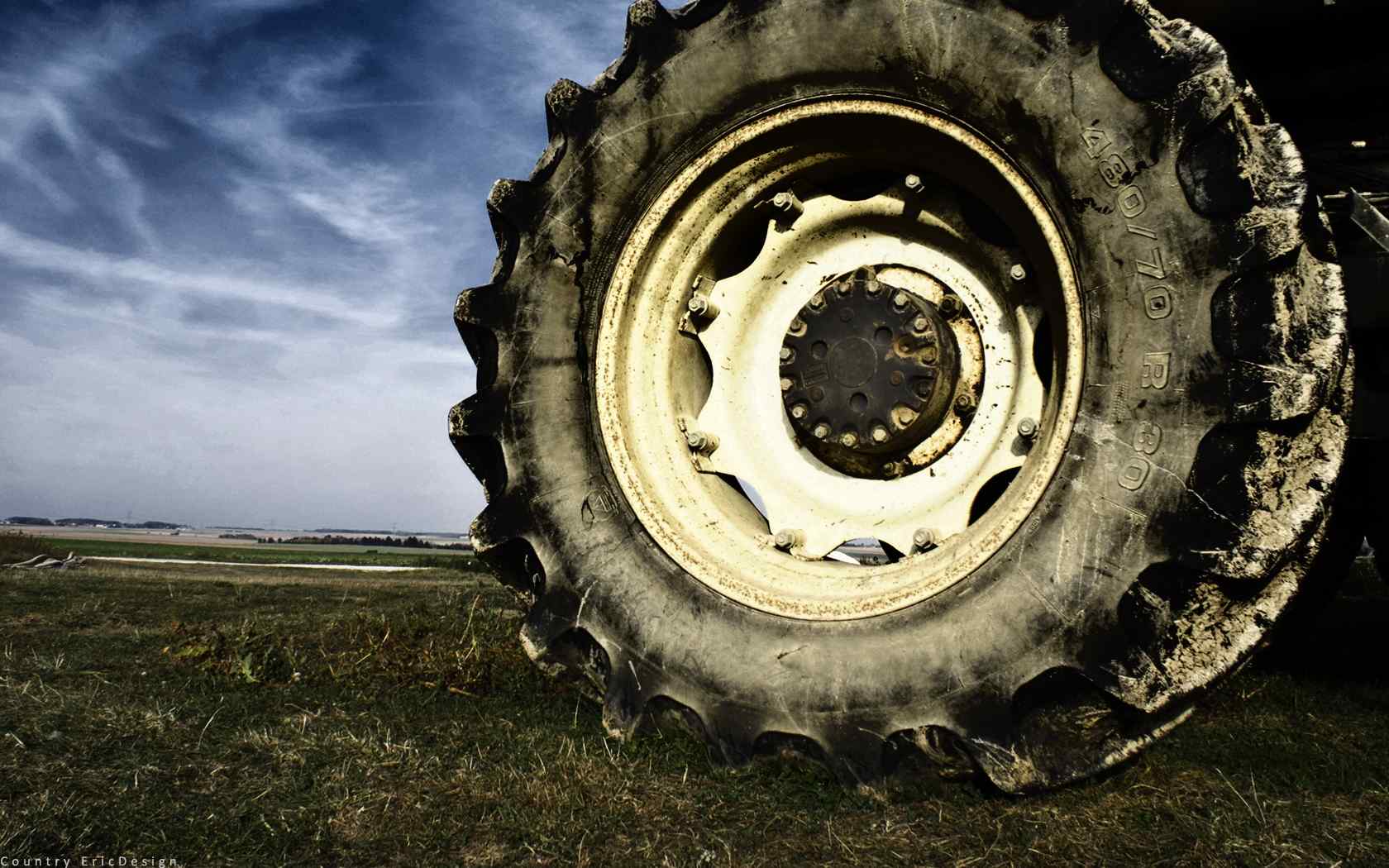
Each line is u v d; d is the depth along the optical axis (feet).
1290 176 7.39
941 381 10.00
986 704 7.74
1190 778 8.22
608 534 9.78
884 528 10.32
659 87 10.28
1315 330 7.19
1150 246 7.80
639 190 10.46
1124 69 8.05
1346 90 10.34
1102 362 7.95
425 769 8.31
